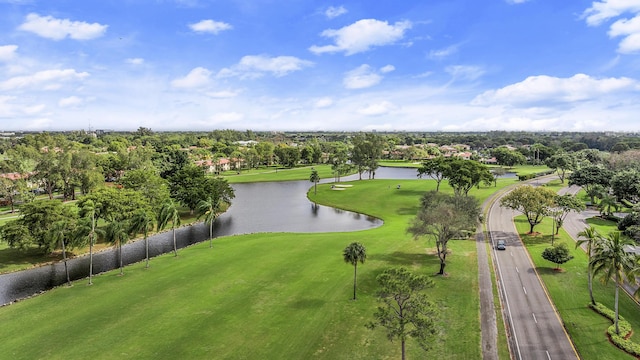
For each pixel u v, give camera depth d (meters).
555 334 44.97
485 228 92.81
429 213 63.91
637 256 45.12
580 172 128.75
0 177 121.88
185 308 52.56
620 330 44.62
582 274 62.38
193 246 85.62
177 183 128.00
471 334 44.91
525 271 64.56
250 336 45.12
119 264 76.31
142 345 43.50
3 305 56.03
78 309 53.25
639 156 169.00
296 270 66.00
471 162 131.12
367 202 137.25
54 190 154.88
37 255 80.75
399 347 42.38
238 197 157.12
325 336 44.81
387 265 67.44
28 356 41.75
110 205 90.19
